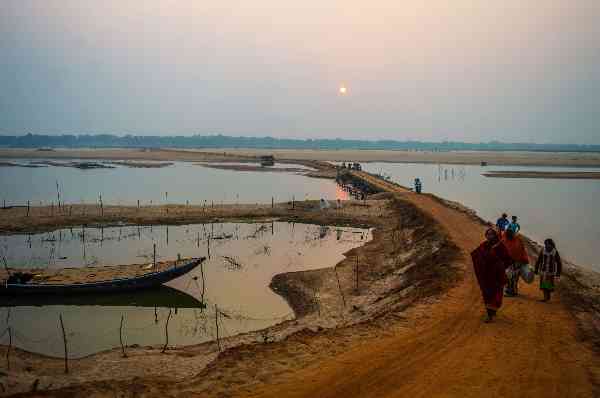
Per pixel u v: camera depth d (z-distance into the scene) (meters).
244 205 39.72
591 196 52.06
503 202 46.53
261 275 20.80
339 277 19.94
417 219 30.80
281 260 23.56
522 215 38.16
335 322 14.21
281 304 17.12
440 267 17.20
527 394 7.63
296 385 8.37
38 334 14.61
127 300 18.06
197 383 8.77
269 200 46.81
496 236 11.16
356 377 8.54
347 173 67.12
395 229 30.62
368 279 19.64
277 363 9.48
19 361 11.66
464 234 23.84
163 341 13.95
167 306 17.27
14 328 15.13
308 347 10.32
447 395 7.67
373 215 36.41
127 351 12.51
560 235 29.62
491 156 164.75
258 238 29.25
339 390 8.07
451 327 10.92
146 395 8.38
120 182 65.12
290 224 34.03
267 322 15.38
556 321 11.08
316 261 23.38
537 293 13.69
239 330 14.72
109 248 26.25
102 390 8.68
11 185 59.81
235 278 20.34
